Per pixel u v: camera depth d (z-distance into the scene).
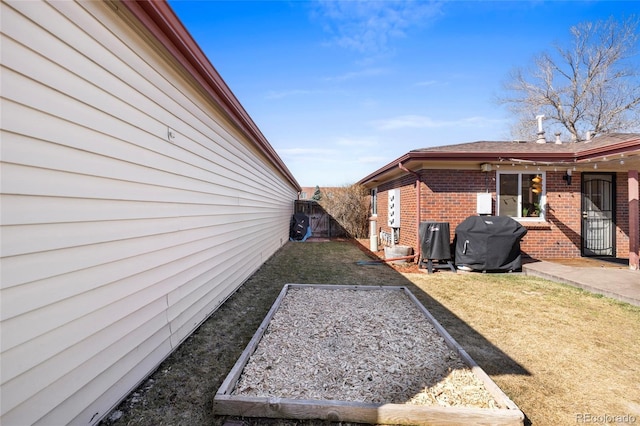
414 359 2.93
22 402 1.56
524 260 7.55
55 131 1.77
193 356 3.07
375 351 3.09
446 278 6.32
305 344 3.24
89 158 2.03
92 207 2.05
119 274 2.31
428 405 2.18
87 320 2.00
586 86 18.72
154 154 2.81
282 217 12.11
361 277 6.45
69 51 1.87
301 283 5.96
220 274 4.61
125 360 2.39
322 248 11.27
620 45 17.47
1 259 1.47
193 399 2.39
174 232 3.19
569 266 6.78
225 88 4.07
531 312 4.31
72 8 1.90
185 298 3.45
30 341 1.61
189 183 3.55
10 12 1.52
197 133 3.78
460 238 6.93
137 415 2.20
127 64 2.44
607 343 3.38
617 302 4.71
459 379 2.59
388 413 2.11
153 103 2.80
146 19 2.39
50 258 1.73
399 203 9.59
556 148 8.09
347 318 3.98
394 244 9.77
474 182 7.61
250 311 4.38
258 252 7.39
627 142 5.72
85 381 1.98
